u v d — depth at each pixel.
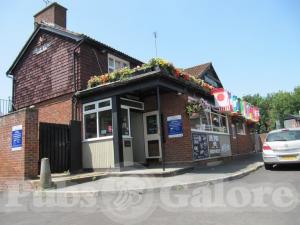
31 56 17.23
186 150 12.88
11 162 10.94
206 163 14.04
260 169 12.70
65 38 15.38
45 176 9.41
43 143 11.72
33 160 10.71
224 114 17.98
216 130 16.31
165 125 13.53
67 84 14.74
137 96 13.98
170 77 11.83
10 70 18.09
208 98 16.17
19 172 10.54
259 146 26.20
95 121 13.24
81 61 14.41
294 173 10.73
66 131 12.74
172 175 10.52
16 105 17.44
